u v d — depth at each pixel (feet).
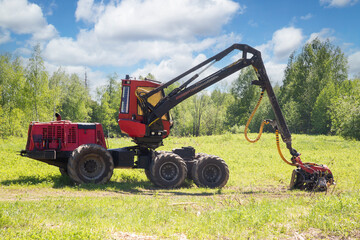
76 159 32.53
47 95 170.50
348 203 21.18
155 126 37.58
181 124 242.99
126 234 16.21
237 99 263.70
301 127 233.14
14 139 117.80
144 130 36.60
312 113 221.25
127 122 36.47
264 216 19.44
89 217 18.66
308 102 235.40
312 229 17.38
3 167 42.65
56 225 16.99
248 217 19.13
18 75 181.78
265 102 256.93
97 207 21.67
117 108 261.85
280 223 18.51
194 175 36.94
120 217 19.42
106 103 248.73
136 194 30.50
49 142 34.53
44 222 17.16
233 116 260.83
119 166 36.40
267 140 112.47
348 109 135.33
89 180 33.09
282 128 37.24
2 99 183.73
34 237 14.32
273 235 16.58
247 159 64.18
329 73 237.25
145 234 16.52
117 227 17.22
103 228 16.53
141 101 37.37
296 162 36.32
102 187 32.04
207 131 248.52
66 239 14.25
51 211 20.13
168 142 105.81
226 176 37.68
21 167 43.32
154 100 38.58
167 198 27.81
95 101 279.90
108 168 34.12
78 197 26.27
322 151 82.33
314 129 221.05
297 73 252.21
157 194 30.53
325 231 16.89
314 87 235.20
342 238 15.96
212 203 25.34
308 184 35.32
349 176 43.19
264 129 252.62
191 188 36.04
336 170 48.44
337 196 26.16
